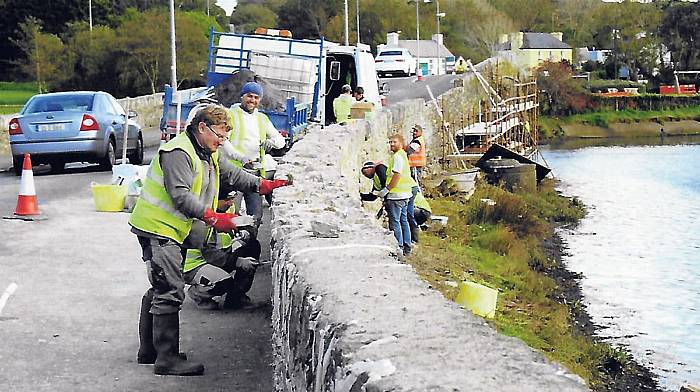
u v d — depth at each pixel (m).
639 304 21.98
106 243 13.71
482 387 2.84
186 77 65.75
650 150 74.88
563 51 128.50
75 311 9.73
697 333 19.30
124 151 18.05
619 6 135.38
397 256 5.68
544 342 17.47
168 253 7.50
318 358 4.04
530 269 24.34
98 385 7.40
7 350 8.32
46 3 86.00
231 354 8.30
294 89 23.02
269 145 12.20
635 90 114.25
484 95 53.06
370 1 115.62
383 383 2.97
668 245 30.39
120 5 90.94
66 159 23.58
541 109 99.81
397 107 30.39
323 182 11.34
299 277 5.07
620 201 41.66
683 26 130.88
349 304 4.05
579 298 22.41
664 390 15.71
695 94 106.44
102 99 24.75
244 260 9.70
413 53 103.62
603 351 17.42
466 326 3.59
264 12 132.12
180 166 7.33
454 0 126.31
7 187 21.16
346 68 27.77
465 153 41.88
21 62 73.62
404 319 3.72
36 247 13.41
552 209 35.97
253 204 12.45
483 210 30.47
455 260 21.91
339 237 6.27
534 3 144.25
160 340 7.69
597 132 98.62
